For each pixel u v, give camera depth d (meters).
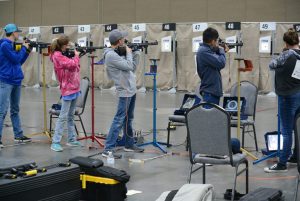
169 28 15.30
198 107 4.55
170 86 15.69
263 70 14.60
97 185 4.70
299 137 4.16
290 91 5.62
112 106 12.34
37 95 15.08
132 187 5.29
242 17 16.39
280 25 14.35
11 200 3.81
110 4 18.25
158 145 7.15
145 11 17.75
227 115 4.43
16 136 7.84
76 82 7.15
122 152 7.07
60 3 19.02
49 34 17.09
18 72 7.33
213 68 6.00
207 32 5.98
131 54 6.51
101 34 16.38
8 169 4.08
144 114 10.88
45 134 8.37
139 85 15.89
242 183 5.44
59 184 4.20
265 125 9.32
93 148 7.31
